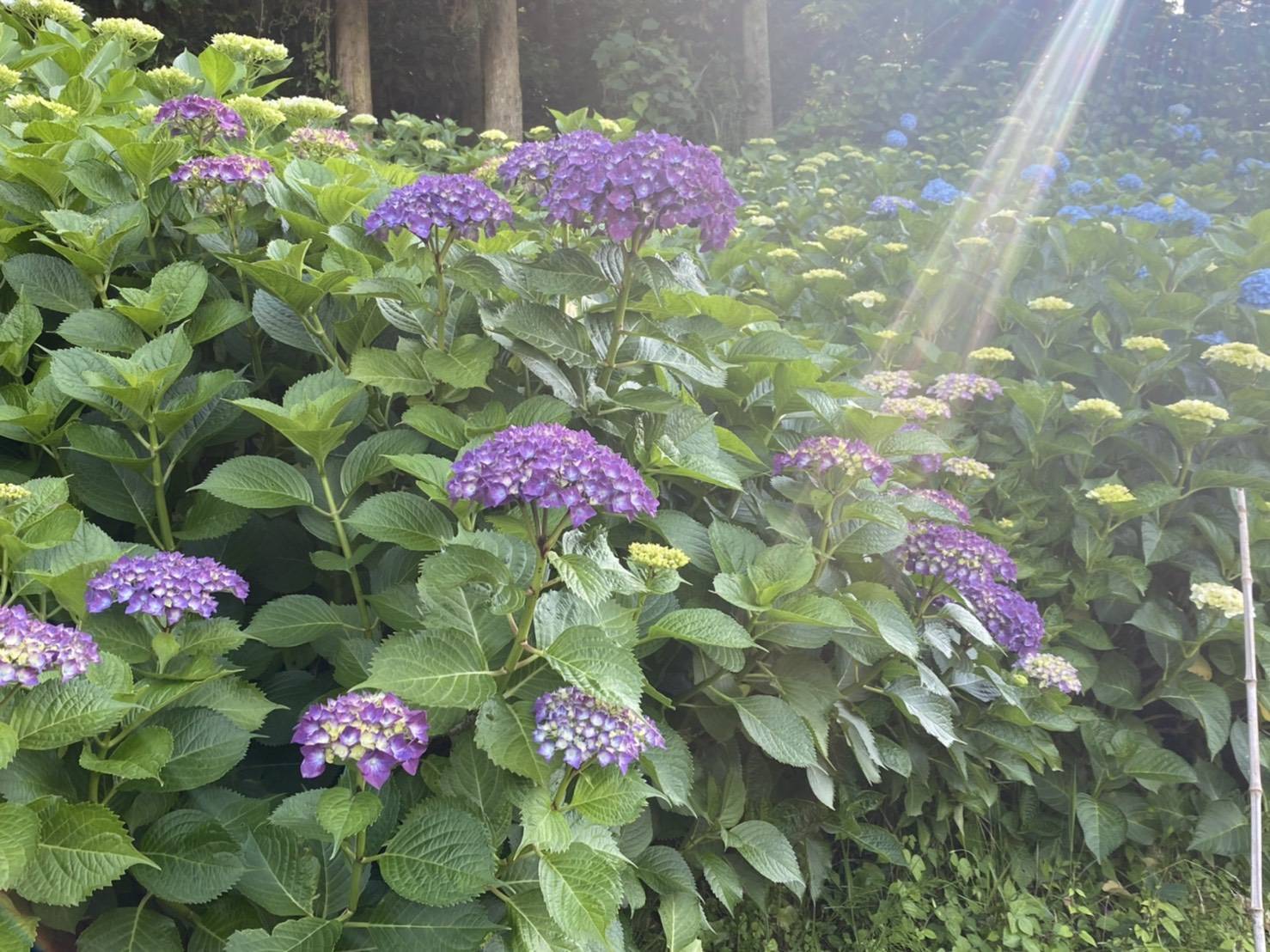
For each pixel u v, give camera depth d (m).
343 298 2.60
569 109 12.77
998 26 11.70
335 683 2.29
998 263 4.56
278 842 1.77
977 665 3.00
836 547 2.59
